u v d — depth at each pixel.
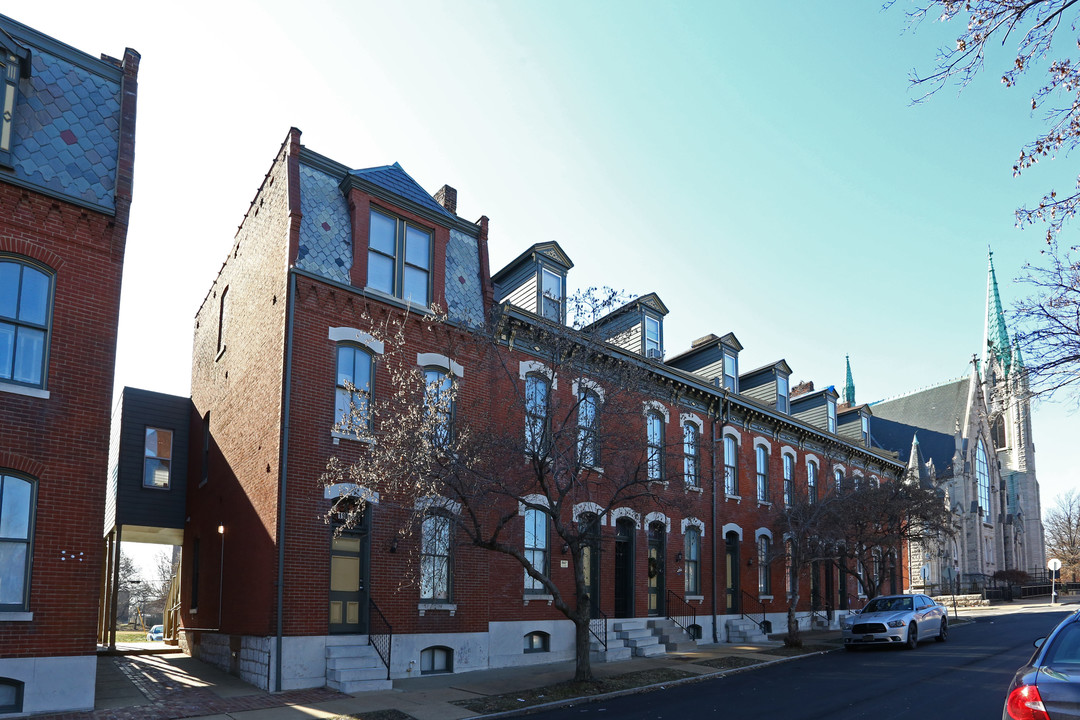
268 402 17.30
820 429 33.91
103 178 15.02
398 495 17.80
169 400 23.72
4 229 13.59
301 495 16.44
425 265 19.91
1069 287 11.38
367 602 17.09
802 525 25.28
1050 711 6.70
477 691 15.74
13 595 12.89
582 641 16.62
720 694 15.62
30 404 13.45
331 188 18.77
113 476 24.03
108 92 15.62
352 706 14.03
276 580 15.81
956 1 7.60
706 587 26.59
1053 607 49.31
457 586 18.75
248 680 16.39
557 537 21.70
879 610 24.69
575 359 17.08
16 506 13.16
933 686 15.82
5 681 12.62
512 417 19.41
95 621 13.56
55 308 13.96
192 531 22.31
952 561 62.69
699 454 25.06
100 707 13.64
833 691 15.62
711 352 30.36
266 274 18.55
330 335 17.56
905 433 75.94
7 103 13.80
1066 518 84.81
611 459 17.84
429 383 15.94
